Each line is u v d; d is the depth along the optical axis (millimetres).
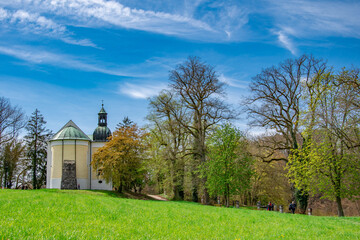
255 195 55531
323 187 31547
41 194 24266
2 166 66625
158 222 14039
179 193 52719
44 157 75250
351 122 29406
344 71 30688
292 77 38312
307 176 32500
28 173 74812
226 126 38281
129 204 22297
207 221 16062
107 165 48719
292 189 39281
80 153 61156
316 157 31359
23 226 10023
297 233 13930
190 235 11461
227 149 37438
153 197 56594
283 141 41906
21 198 19656
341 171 30578
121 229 11250
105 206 18703
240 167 37094
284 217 21953
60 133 62094
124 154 48469
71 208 16375
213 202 46812
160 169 48812
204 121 45531
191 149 47094
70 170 59000
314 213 51281
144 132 50938
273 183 53594
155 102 48000
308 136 34625
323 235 13773
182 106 47719
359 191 30781
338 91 31125
